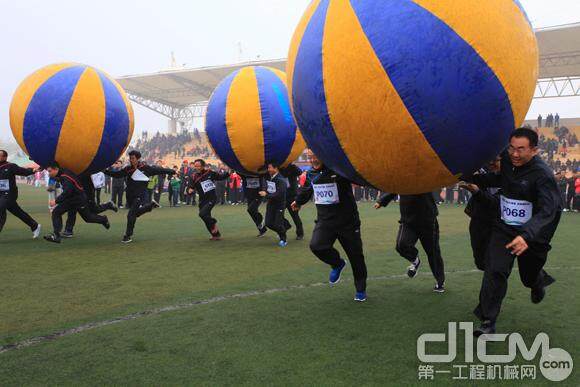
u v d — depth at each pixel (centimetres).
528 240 321
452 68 295
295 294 495
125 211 1417
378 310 438
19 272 600
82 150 780
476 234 401
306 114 346
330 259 481
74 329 387
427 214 491
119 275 586
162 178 1764
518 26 316
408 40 298
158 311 436
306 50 339
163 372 304
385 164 328
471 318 414
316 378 295
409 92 298
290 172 850
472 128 309
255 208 917
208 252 750
